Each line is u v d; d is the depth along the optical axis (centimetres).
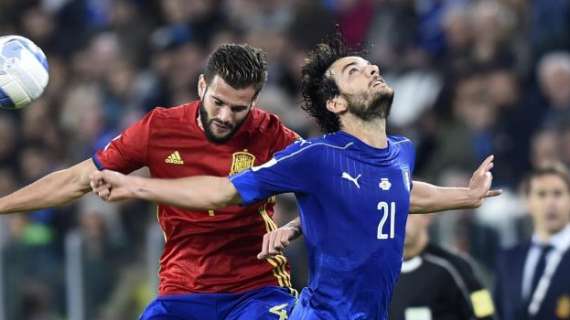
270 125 2112
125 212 3925
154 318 2155
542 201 2753
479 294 2553
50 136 4728
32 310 3803
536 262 2761
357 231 1903
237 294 2134
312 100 1994
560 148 3825
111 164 2070
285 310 2080
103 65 4850
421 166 4019
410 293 2553
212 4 4791
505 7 4250
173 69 4597
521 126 3988
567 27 4225
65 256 3841
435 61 4319
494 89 4056
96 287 3756
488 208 3644
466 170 3944
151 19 4953
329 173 1894
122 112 4691
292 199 3503
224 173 2078
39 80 2069
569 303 2711
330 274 1912
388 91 1920
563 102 3969
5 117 4788
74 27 5138
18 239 3859
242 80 2006
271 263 2153
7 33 5162
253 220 2117
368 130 1930
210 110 2039
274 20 4659
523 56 4191
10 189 4569
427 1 4575
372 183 1906
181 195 1819
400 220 1934
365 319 1925
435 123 4072
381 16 4528
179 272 2141
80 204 4072
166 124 2084
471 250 3525
